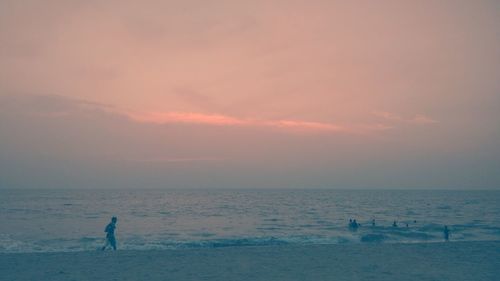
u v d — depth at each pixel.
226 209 79.50
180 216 58.09
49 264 15.30
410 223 45.97
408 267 14.83
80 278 12.91
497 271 14.10
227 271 14.10
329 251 19.00
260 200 135.12
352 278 12.91
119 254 17.94
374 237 29.25
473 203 119.81
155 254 17.95
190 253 18.30
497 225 42.38
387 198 165.88
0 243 25.50
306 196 188.88
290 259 16.64
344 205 102.12
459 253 18.28
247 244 25.50
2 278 12.89
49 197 141.38
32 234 32.12
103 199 126.75
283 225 43.38
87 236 30.64
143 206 88.12
